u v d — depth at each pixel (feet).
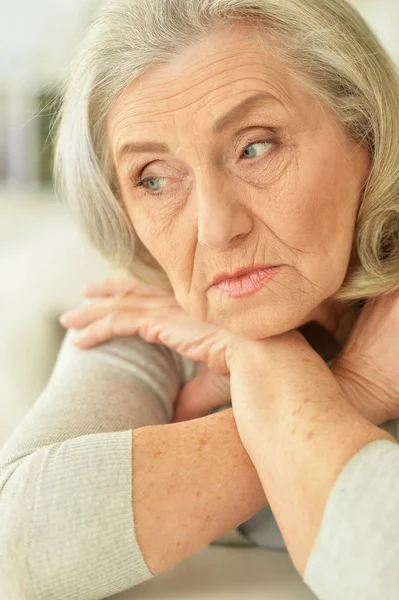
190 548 2.32
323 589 2.01
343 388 2.63
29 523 2.26
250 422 2.37
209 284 2.56
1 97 8.39
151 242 2.67
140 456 2.35
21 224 7.76
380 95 2.51
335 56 2.41
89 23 2.66
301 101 2.37
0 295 5.26
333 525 1.99
